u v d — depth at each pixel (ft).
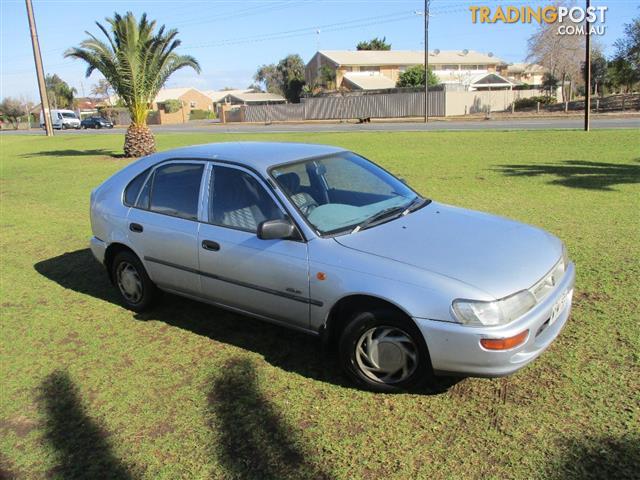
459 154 53.26
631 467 9.45
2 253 25.36
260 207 13.76
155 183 16.44
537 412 11.08
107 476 10.07
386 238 12.68
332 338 12.98
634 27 127.44
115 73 68.13
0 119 260.21
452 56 236.63
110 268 18.22
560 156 47.65
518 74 243.40
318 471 9.81
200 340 15.26
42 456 10.74
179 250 15.25
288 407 11.78
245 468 10.01
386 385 11.97
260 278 13.44
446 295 10.80
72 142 106.52
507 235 13.14
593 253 20.40
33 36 124.16
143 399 12.41
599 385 11.82
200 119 247.70
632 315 14.96
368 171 15.97
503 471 9.55
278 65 255.29
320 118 173.27
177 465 10.21
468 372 10.90
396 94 155.43
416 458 10.00
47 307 18.28
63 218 32.81
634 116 98.07
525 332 10.73
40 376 13.70
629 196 29.99
